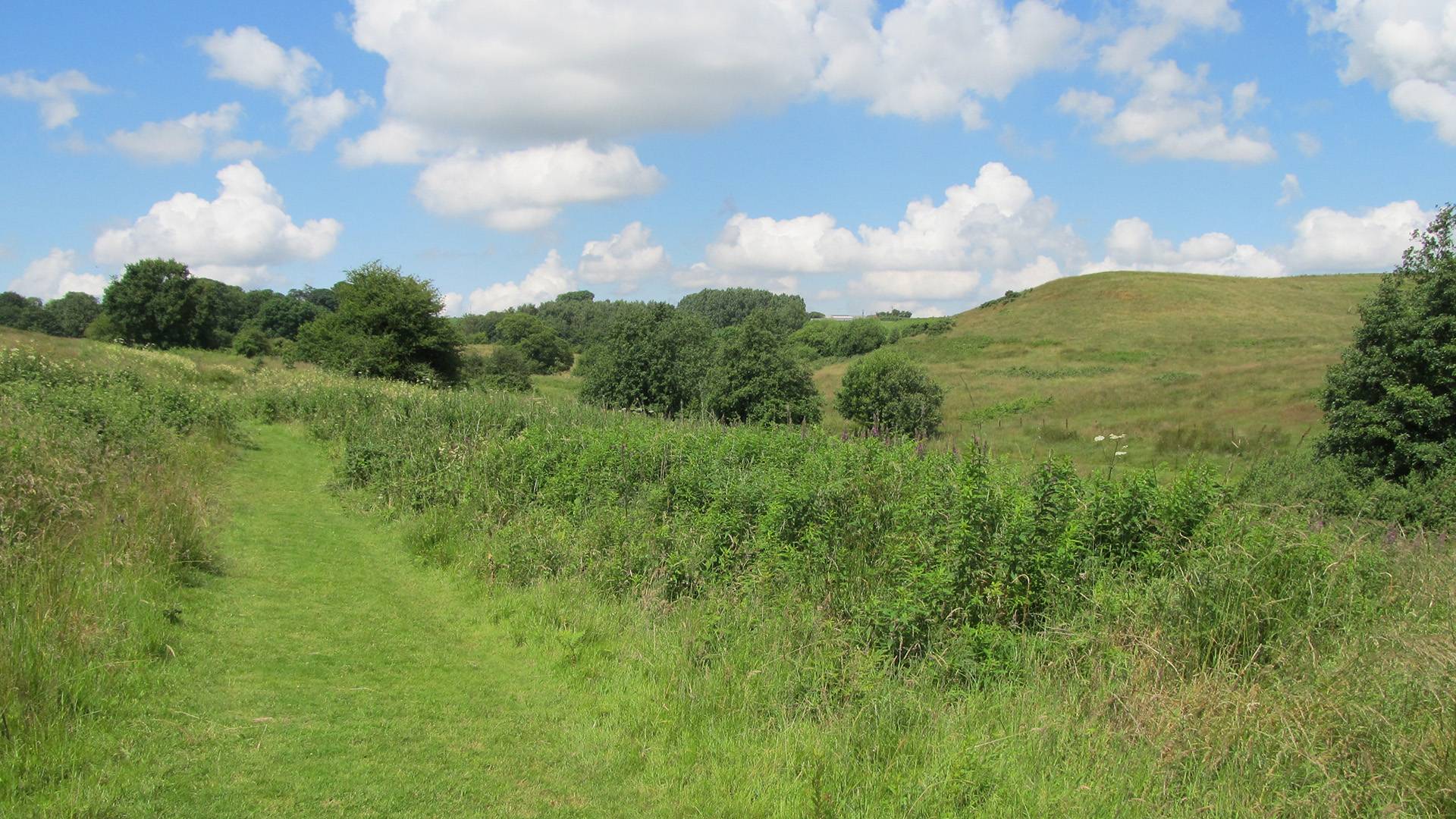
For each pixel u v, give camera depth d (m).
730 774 4.27
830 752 4.31
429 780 4.14
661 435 11.84
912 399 31.02
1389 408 16.23
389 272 38.22
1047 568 5.99
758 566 7.06
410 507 10.97
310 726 4.64
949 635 5.54
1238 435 27.38
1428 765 3.73
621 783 4.29
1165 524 6.42
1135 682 4.81
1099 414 37.66
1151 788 3.99
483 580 7.98
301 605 6.98
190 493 9.20
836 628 5.78
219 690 4.98
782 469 10.26
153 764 3.96
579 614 6.86
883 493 7.82
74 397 12.34
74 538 6.48
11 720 3.90
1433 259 16.64
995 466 8.30
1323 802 3.71
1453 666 4.25
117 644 5.05
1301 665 4.80
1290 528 6.05
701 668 5.53
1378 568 6.19
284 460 14.76
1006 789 3.94
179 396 15.53
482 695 5.41
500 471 11.34
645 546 7.84
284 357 43.28
